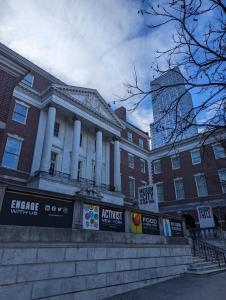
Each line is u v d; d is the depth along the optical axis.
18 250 7.17
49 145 22.69
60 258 8.12
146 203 17.58
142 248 11.47
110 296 9.18
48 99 24.84
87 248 9.07
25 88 24.69
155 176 37.91
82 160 27.83
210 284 10.43
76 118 26.67
